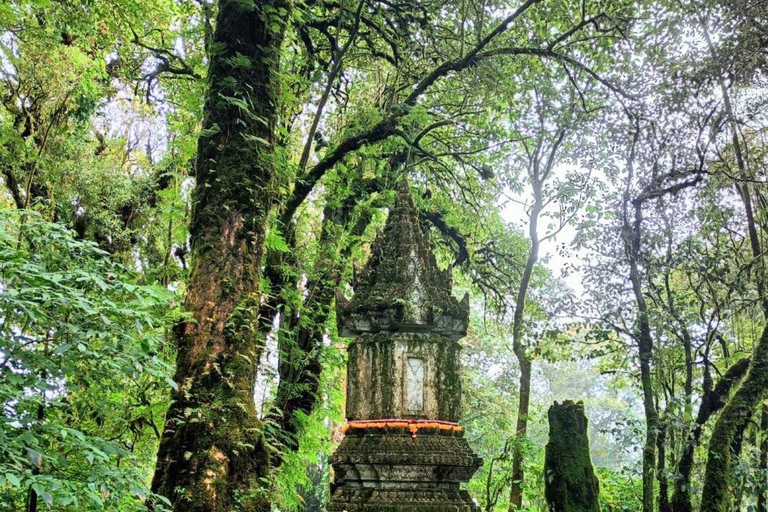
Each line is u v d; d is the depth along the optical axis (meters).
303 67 11.75
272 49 7.42
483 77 11.41
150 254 13.17
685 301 12.47
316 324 10.62
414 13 12.54
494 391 21.44
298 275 10.90
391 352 6.59
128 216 13.45
